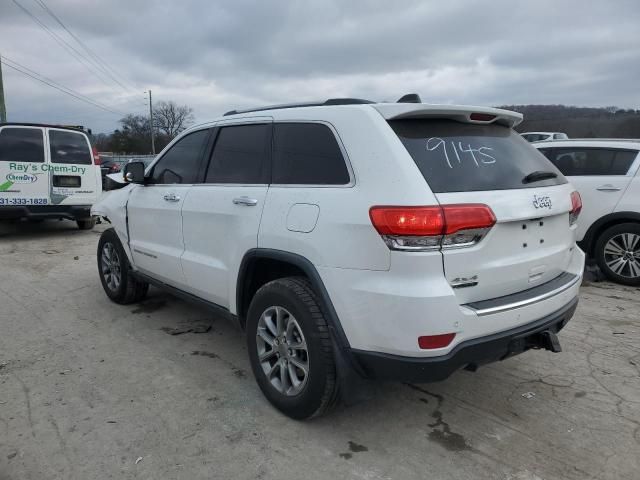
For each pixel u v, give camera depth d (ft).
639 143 19.45
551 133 62.34
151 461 8.93
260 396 11.19
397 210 8.07
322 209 9.16
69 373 12.30
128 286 17.03
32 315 16.58
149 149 232.32
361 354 8.73
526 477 8.53
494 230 8.59
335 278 8.86
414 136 8.98
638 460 8.96
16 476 8.52
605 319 15.89
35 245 29.71
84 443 9.42
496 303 8.70
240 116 12.21
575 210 10.80
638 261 19.11
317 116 10.03
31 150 30.35
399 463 8.89
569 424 10.09
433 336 8.03
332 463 8.89
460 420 10.26
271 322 10.46
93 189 32.76
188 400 11.00
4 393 11.29
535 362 12.88
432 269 8.03
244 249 10.82
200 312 16.81
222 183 12.09
